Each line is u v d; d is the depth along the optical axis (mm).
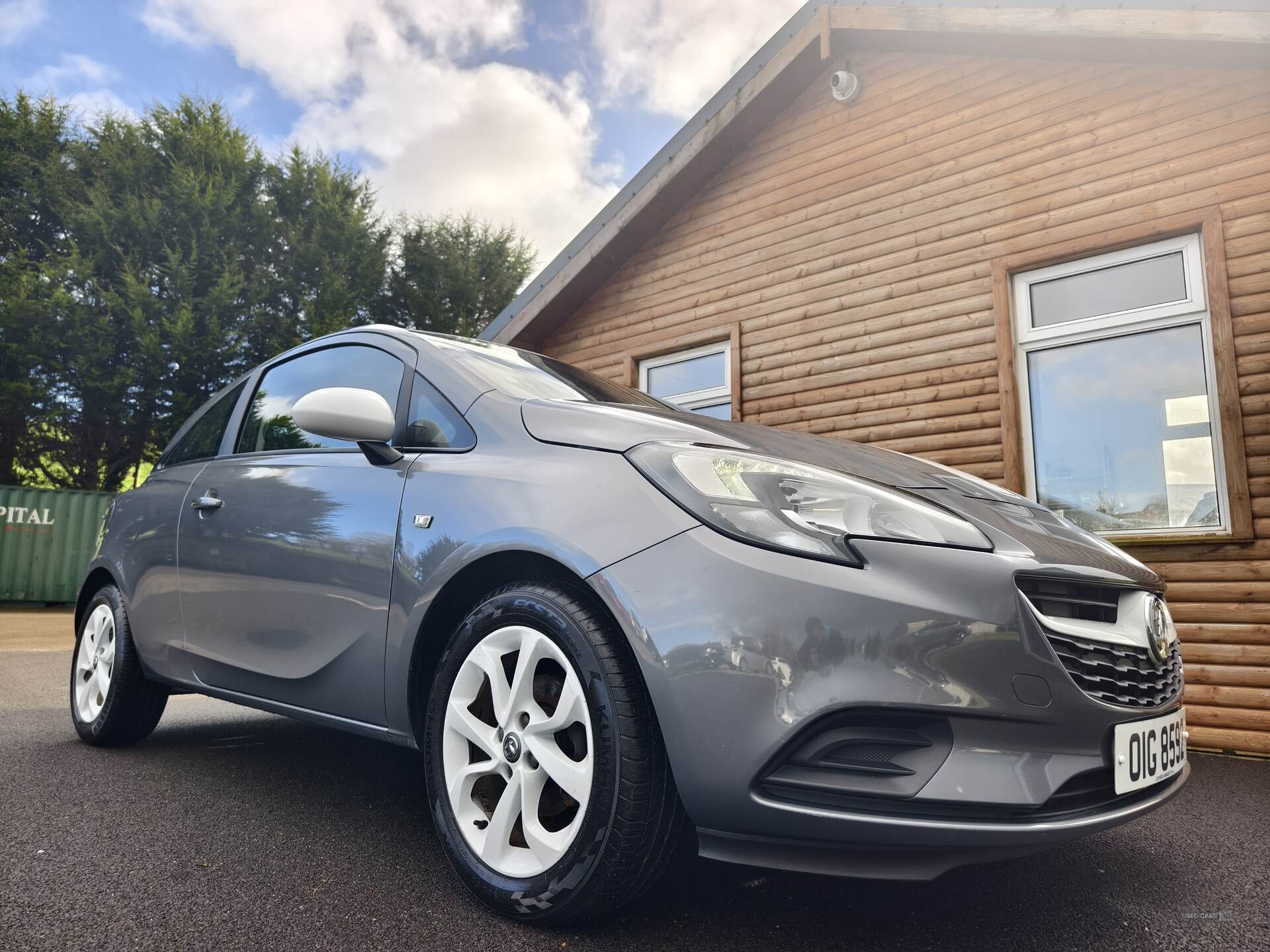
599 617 1524
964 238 4793
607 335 6672
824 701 1335
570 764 1509
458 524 1755
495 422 1913
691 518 1489
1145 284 4152
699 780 1378
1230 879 1883
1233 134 3910
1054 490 4328
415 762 2824
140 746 2959
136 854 1812
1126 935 1548
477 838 1625
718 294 5984
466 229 24062
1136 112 4223
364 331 2486
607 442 1698
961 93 4910
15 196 17141
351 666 1932
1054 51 4375
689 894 1714
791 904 1673
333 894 1623
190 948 1359
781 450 1843
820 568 1400
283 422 2533
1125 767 1482
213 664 2387
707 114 5773
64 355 16188
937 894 1758
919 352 4906
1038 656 1402
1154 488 4020
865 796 1335
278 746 3037
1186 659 3760
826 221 5457
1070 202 4395
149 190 17234
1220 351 3795
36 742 3004
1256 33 3535
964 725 1359
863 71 5363
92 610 3049
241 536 2324
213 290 16672
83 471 17375
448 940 1432
